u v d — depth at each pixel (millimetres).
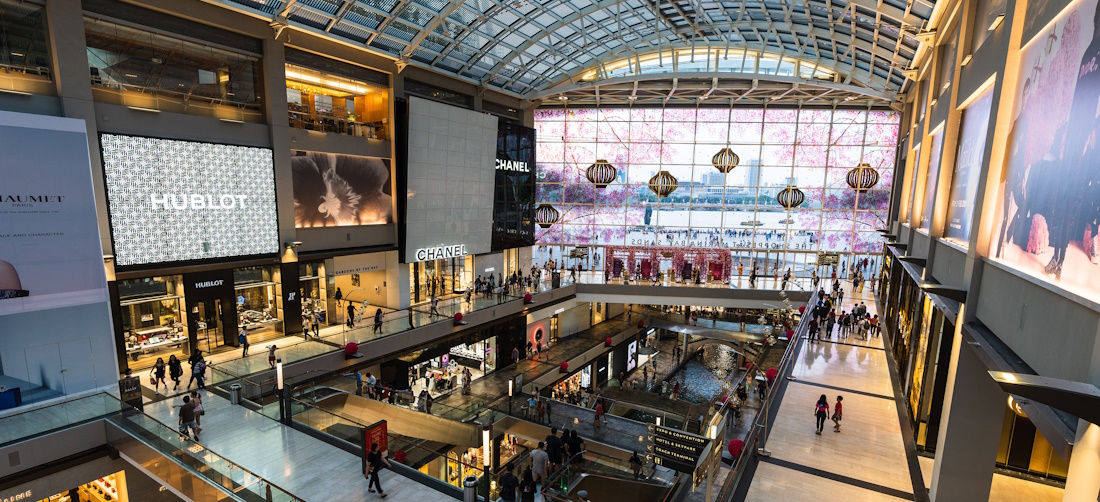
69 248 13906
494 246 30047
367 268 23781
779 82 29031
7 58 13219
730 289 30188
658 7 24719
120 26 15289
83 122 13969
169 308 17312
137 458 12148
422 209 24844
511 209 31188
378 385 17688
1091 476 4484
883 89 27750
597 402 21234
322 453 12258
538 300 28234
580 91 32781
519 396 20703
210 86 17547
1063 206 5445
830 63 29203
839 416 12867
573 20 26000
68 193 13789
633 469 15188
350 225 22578
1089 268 4656
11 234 12859
